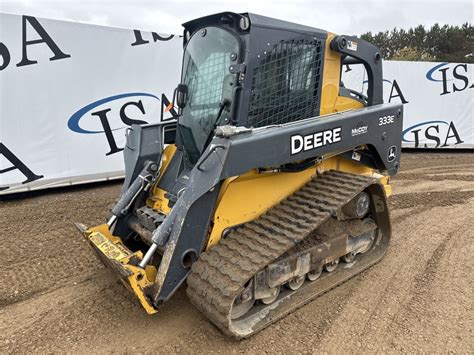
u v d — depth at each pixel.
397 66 9.84
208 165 2.77
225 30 3.18
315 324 3.11
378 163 4.21
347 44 3.60
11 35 5.70
